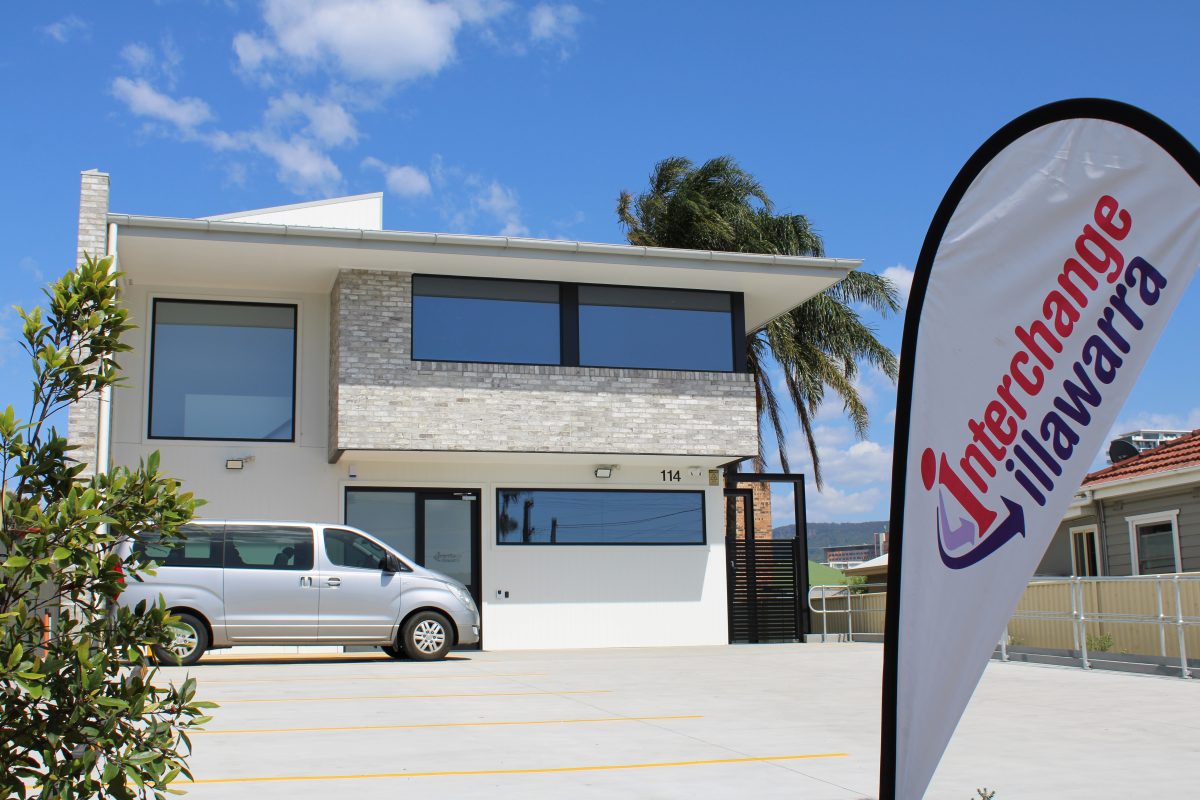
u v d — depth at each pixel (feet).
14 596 13.25
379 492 65.82
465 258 61.87
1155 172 15.75
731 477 71.67
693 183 105.19
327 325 67.05
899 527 15.43
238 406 65.05
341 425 61.62
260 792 22.85
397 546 65.51
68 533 13.04
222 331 65.67
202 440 63.98
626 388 66.23
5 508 13.04
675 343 68.18
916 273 15.84
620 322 67.56
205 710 34.40
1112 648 53.57
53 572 13.25
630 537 68.80
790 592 71.77
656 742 29.17
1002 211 15.89
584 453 65.05
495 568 66.44
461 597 54.34
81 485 14.24
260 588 50.80
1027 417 15.65
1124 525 70.23
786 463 104.88
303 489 64.90
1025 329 15.75
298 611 51.19
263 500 64.23
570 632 66.80
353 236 59.26
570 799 22.35
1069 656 52.26
